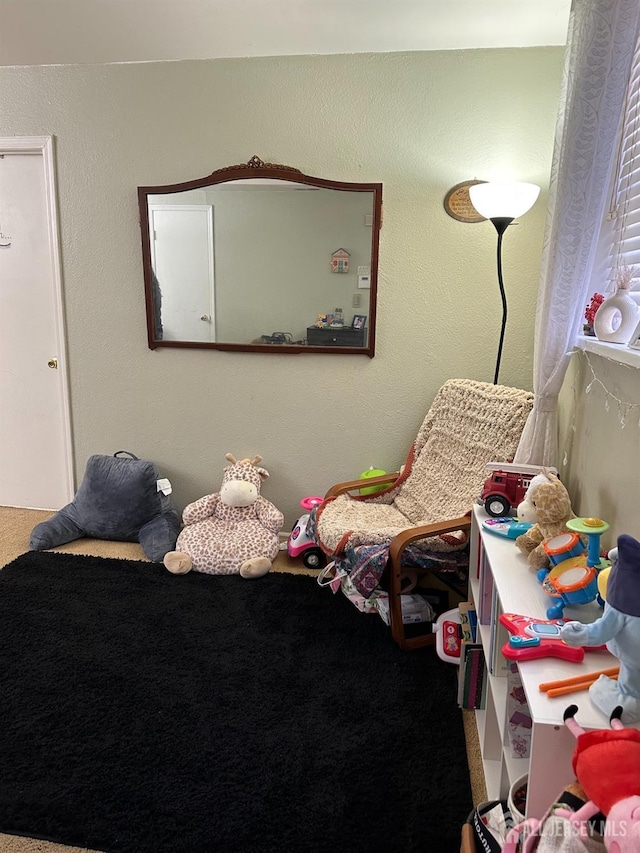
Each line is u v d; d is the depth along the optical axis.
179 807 1.60
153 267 2.99
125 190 2.96
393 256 2.83
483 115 2.67
